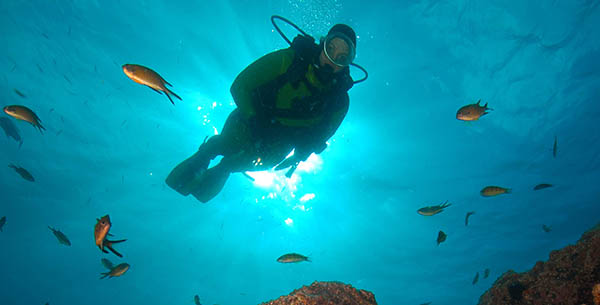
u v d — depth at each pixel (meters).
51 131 16.61
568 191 19.50
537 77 15.44
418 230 20.67
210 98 15.70
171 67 14.96
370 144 17.12
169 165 18.05
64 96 15.36
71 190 19.55
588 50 14.53
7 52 13.92
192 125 16.28
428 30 14.52
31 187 19.47
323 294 2.54
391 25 14.52
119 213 20.69
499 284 3.35
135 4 13.09
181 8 13.60
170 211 20.39
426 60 15.27
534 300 2.85
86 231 22.19
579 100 16.06
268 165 3.55
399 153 17.56
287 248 21.75
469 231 20.98
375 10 14.16
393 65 15.54
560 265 2.86
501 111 16.34
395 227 20.53
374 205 19.41
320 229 20.50
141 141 16.94
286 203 18.77
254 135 3.09
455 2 13.65
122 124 16.27
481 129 16.72
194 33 14.33
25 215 21.20
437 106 16.34
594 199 19.91
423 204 19.58
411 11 14.10
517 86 15.73
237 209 19.42
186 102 15.62
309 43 3.04
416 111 16.52
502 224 20.83
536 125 16.84
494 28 14.21
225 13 14.06
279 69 3.02
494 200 19.56
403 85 15.91
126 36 13.88
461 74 15.52
